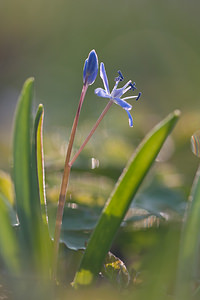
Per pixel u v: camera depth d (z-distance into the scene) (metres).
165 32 1.60
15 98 1.14
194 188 0.31
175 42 1.57
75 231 0.35
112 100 0.30
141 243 0.36
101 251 0.30
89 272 0.30
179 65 1.51
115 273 0.31
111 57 1.60
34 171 0.30
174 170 0.54
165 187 0.44
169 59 1.53
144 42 1.59
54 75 1.56
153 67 1.53
